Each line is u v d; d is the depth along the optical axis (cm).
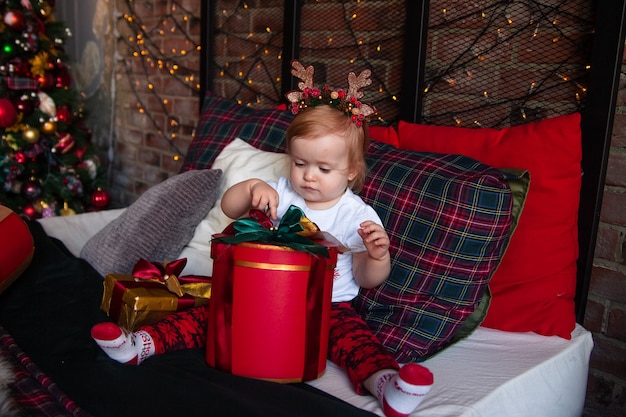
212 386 91
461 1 156
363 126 122
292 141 117
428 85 167
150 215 150
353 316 117
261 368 98
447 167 125
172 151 275
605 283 141
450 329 118
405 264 121
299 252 96
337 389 101
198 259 149
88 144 305
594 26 132
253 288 96
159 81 277
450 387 104
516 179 121
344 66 188
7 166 258
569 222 129
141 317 115
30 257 140
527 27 145
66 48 354
